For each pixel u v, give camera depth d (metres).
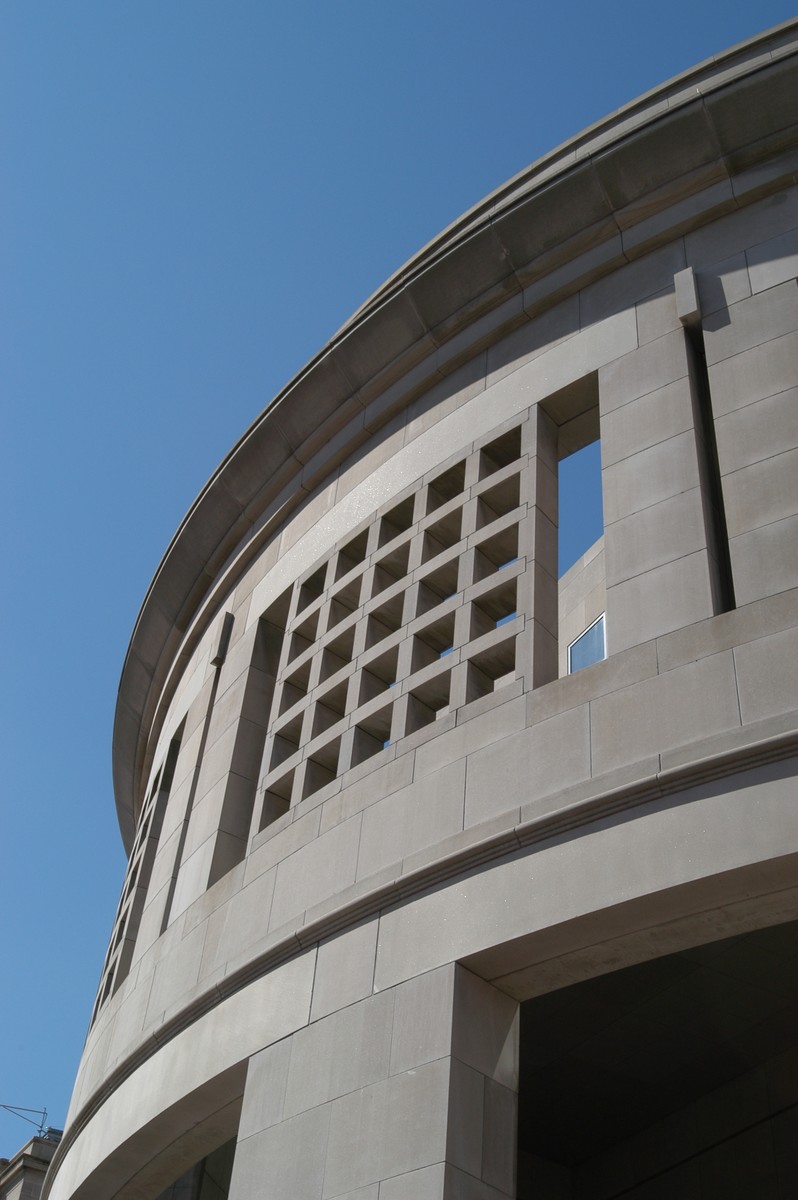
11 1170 32.41
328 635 15.95
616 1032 15.02
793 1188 14.42
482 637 13.42
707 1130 15.97
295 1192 10.88
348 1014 11.70
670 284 14.38
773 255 13.68
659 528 12.56
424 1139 10.20
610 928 10.58
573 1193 17.56
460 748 12.67
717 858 9.98
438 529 15.35
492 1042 10.98
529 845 11.25
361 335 17.30
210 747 17.80
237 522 20.02
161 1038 14.41
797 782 9.98
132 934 18.47
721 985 14.12
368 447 17.59
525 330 15.85
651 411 13.48
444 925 11.41
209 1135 14.12
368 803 13.30
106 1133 15.23
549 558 13.74
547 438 14.72
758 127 14.28
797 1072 14.95
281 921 13.38
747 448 12.42
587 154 15.09
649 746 11.08
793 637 10.84
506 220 15.67
